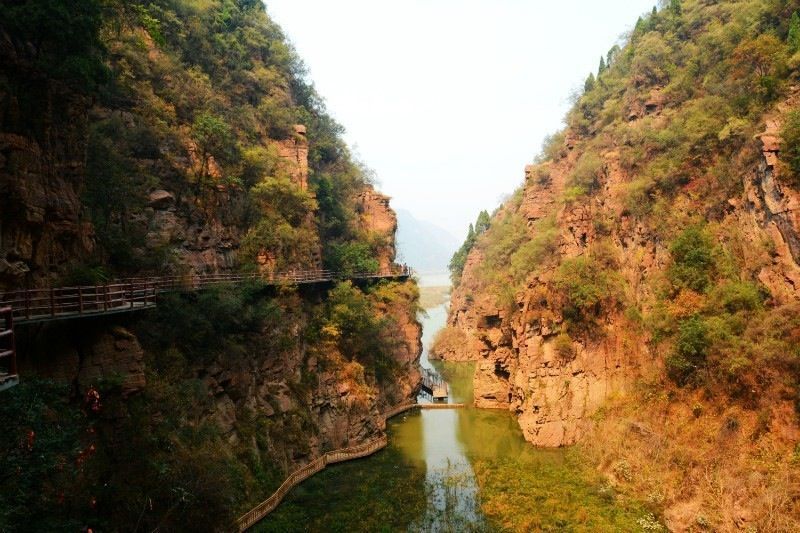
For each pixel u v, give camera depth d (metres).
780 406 27.97
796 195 31.11
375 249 70.44
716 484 27.56
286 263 45.31
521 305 50.50
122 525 19.48
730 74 41.53
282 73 62.91
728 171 36.97
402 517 29.61
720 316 32.97
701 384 32.91
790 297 30.52
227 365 32.66
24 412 14.82
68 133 23.17
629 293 42.12
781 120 33.38
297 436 36.69
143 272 29.72
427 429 48.81
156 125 37.62
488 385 56.91
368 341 52.03
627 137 48.78
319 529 28.33
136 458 21.38
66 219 22.38
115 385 21.36
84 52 22.89
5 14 19.81
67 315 19.39
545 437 41.59
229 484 25.06
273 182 45.06
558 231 51.16
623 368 40.34
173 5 49.97
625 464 33.19
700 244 36.19
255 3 65.81
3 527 13.19
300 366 41.09
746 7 46.44
